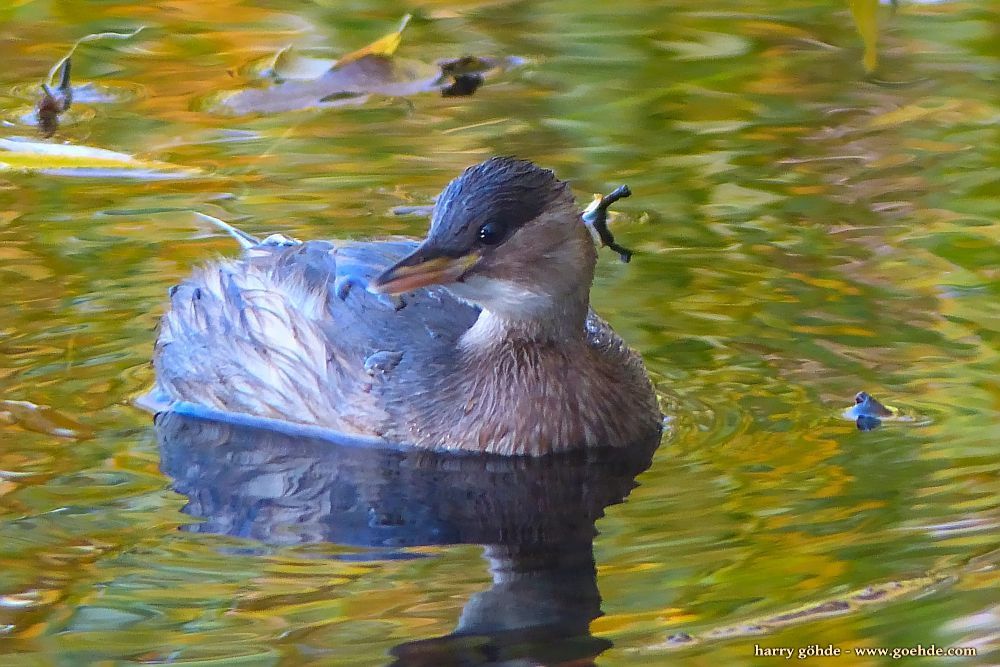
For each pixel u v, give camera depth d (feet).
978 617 25.44
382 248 38.04
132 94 51.98
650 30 56.95
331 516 30.68
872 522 28.89
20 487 31.45
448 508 31.17
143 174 46.14
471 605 26.61
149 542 29.19
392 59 53.83
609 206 43.50
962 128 48.16
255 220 42.93
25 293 39.29
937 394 34.06
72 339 37.68
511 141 48.08
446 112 50.60
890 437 32.45
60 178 45.91
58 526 29.76
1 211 43.57
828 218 42.70
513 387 34.47
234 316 37.22
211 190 45.09
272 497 31.65
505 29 57.36
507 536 29.55
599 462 33.42
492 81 52.85
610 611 26.30
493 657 24.79
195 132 49.16
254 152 47.75
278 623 26.04
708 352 36.73
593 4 59.36
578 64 54.03
